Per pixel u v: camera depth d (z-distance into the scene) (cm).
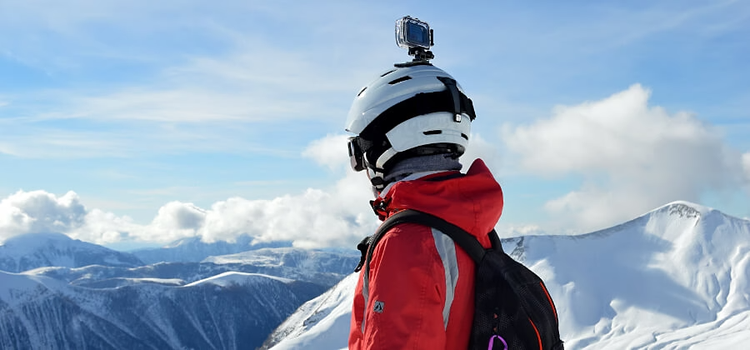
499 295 235
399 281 224
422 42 301
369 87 284
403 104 265
